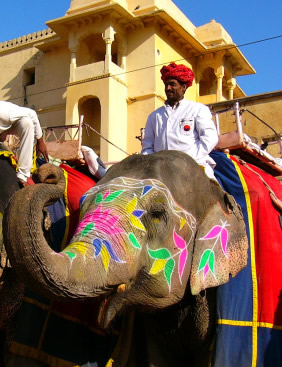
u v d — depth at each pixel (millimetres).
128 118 22484
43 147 4934
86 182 5152
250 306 4531
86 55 23703
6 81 26406
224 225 4500
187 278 4211
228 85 26219
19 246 3154
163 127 5059
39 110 25016
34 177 3830
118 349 4500
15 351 4398
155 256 3945
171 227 4094
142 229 3898
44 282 3234
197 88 24984
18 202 3213
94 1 22547
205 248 4320
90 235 3648
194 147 4938
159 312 4488
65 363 4449
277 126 16375
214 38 25188
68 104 22594
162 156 4445
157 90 22297
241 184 4961
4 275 4156
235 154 5980
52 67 25219
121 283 3699
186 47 24312
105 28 22312
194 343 4562
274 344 4453
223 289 4555
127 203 3939
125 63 22734
